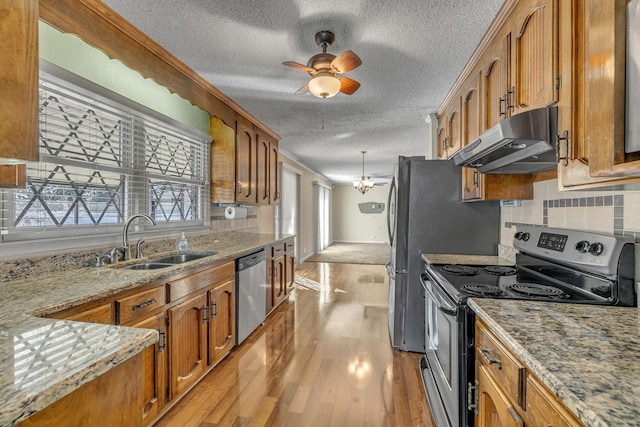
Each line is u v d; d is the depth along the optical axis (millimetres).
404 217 2641
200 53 2125
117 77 2258
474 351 1316
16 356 755
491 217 2521
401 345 2658
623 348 849
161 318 1756
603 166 819
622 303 1225
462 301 1346
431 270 2031
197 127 3133
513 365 939
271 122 3742
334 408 1896
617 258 1231
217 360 2348
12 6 829
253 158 3617
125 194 2281
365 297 4293
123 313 1493
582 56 1066
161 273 1721
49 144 1762
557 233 1626
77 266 1823
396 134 4312
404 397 2008
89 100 1962
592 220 1488
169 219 2746
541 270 1742
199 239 2969
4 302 1192
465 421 1321
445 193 2570
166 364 1796
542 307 1212
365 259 7539
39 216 1707
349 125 3875
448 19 1765
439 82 2582
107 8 1638
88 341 842
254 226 4395
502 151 1558
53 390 632
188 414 1836
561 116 1170
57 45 1824
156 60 2057
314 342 2826
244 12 1703
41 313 1124
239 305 2705
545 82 1277
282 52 2121
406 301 2635
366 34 1916
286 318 3457
